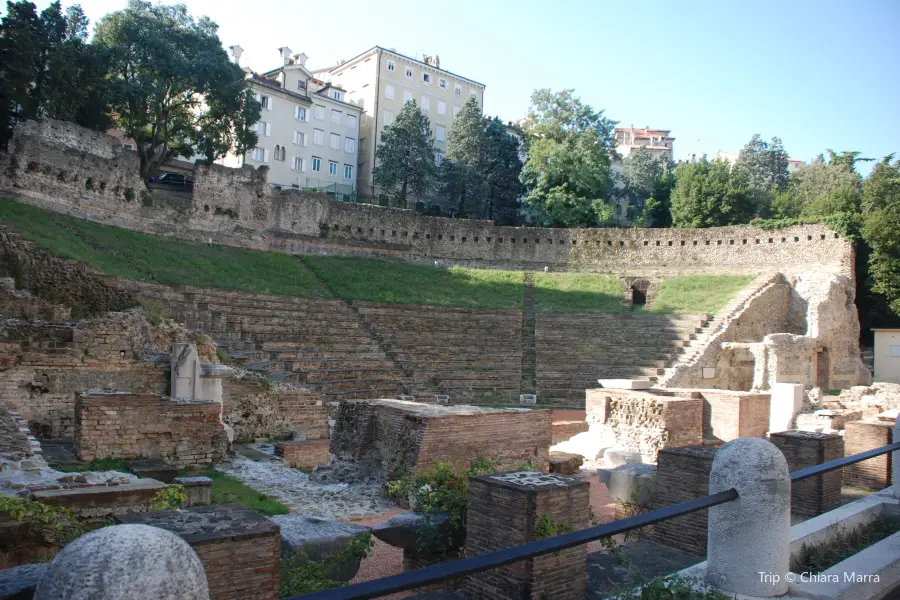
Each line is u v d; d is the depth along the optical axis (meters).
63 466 14.42
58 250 27.67
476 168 69.19
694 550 10.20
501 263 57.34
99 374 19.23
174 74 42.19
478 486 8.96
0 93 35.16
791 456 14.14
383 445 15.85
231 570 6.61
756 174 84.38
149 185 45.22
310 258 47.94
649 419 21.81
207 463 16.83
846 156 71.62
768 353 38.03
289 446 20.17
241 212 47.22
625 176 86.94
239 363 27.77
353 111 74.88
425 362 35.59
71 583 2.78
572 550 8.27
